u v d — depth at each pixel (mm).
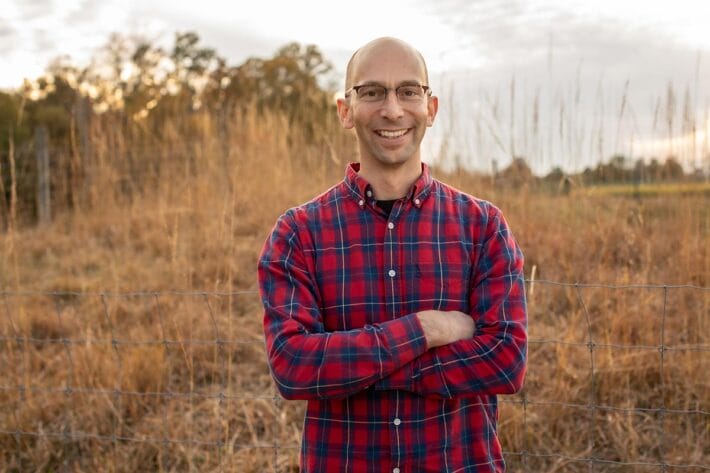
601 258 4242
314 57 13164
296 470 2906
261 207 6391
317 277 1606
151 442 3057
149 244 5945
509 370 1505
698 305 3436
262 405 3350
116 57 12070
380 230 1601
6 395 3445
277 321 1551
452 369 1492
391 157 1572
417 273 1574
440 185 1685
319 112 8508
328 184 6473
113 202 6957
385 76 1554
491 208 1672
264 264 1624
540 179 5867
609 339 3414
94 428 3162
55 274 5633
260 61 12984
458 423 1558
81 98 8305
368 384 1469
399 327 1485
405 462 1502
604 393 3195
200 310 4188
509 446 2922
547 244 4695
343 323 1576
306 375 1476
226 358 3820
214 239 5176
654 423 3035
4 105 10234
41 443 3129
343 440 1535
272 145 7406
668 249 4496
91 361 3492
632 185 5309
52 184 8086
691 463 2758
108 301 4605
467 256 1613
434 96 1724
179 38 14336
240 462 2949
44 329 4309
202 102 9234
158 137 8391
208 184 6648
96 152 7449
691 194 4805
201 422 3266
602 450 2928
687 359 3182
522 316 1567
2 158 8234
